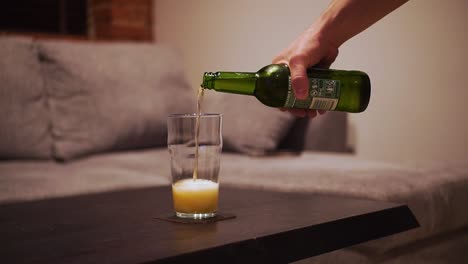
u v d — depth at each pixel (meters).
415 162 2.03
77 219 1.10
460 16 2.20
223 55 3.09
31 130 2.33
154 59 2.75
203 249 0.85
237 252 0.89
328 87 1.13
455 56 2.22
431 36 2.29
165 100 2.69
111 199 1.34
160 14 3.48
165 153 2.53
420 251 1.59
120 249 0.85
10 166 2.12
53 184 1.69
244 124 2.45
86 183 1.71
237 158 2.31
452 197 1.68
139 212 1.16
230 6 3.04
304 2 2.66
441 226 1.63
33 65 2.42
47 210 1.21
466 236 1.82
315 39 1.19
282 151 2.47
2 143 2.24
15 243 0.91
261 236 0.93
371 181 1.63
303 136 2.48
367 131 2.52
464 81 2.21
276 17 2.80
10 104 2.29
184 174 1.09
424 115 2.33
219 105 2.62
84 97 2.48
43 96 2.44
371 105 2.50
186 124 1.08
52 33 3.37
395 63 2.40
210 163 1.09
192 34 3.28
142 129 2.59
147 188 1.52
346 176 1.71
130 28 3.37
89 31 3.47
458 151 2.25
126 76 2.61
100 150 2.48
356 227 1.10
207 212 1.08
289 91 1.12
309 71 1.19
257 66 2.91
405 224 1.21
